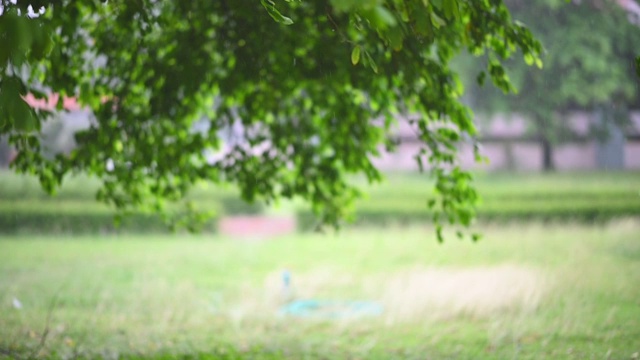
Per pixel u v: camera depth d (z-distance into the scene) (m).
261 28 5.11
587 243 14.74
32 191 19.39
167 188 6.50
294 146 6.51
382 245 15.64
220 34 5.36
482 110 25.69
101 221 18.06
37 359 6.15
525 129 26.02
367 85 5.51
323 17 4.95
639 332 7.44
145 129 6.03
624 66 25.62
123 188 6.42
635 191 19.81
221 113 6.30
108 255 14.23
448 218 5.88
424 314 8.57
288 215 21.83
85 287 10.56
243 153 6.43
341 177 6.73
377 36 4.68
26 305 8.98
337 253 14.74
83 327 7.89
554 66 25.19
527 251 14.04
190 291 10.46
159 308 9.23
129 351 6.91
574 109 27.14
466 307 8.48
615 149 27.95
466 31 4.70
